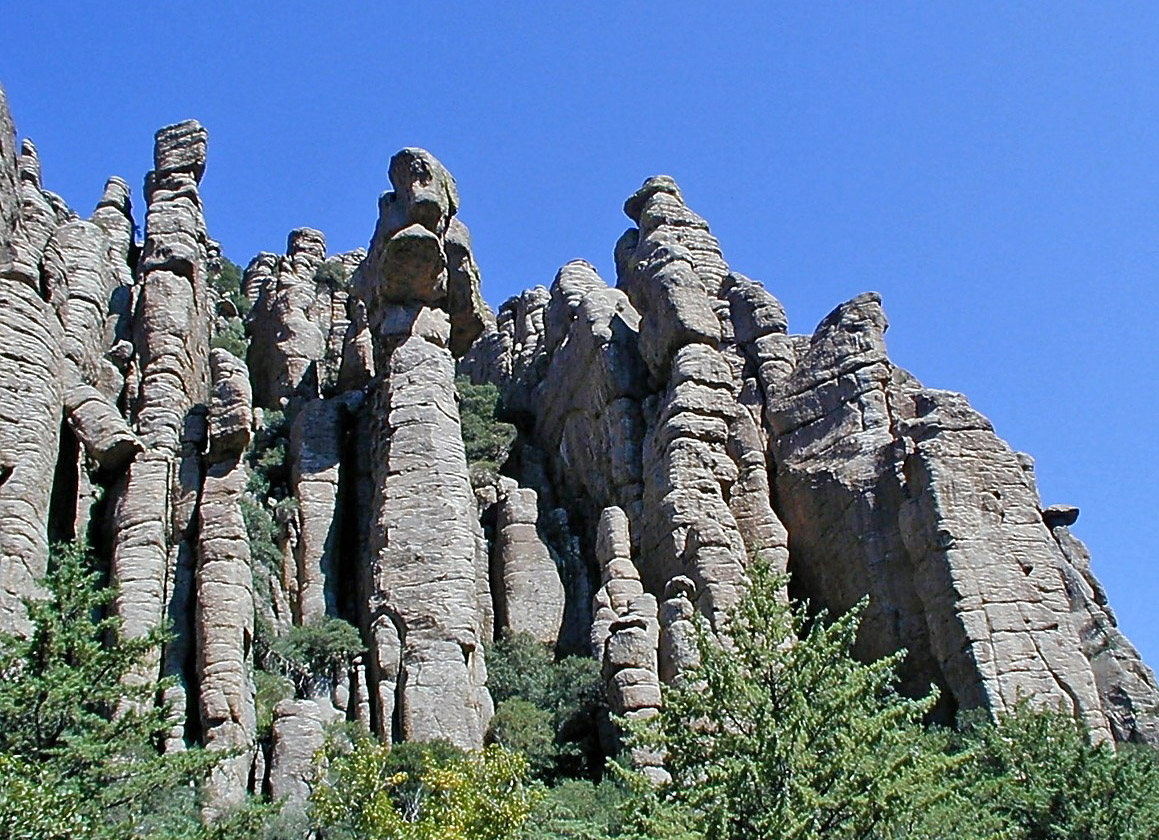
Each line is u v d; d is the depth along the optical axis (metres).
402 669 38.12
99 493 39.53
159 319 46.38
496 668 41.03
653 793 21.58
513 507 47.66
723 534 42.56
